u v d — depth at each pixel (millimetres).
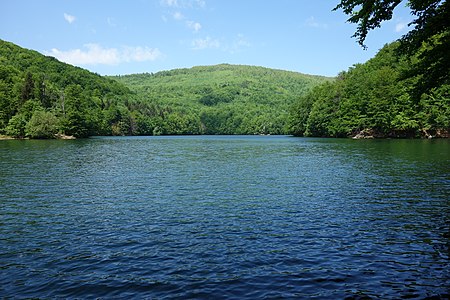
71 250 11531
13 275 9625
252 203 18266
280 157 44281
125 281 9195
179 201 18875
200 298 8234
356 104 100188
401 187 22062
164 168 33562
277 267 9977
